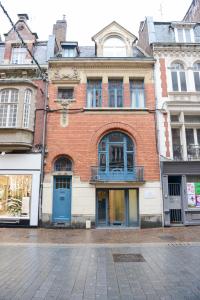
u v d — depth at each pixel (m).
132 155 15.69
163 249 8.73
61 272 6.07
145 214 14.65
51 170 15.10
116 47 17.69
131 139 15.81
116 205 15.19
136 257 7.59
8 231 13.09
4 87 15.24
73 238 11.19
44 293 4.73
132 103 16.48
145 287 5.04
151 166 15.19
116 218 15.04
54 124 15.71
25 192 14.77
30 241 10.34
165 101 15.95
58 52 18.14
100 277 5.69
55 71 16.58
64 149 15.35
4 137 14.58
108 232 13.07
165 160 15.11
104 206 15.12
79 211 14.64
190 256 7.64
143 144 15.48
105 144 15.83
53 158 15.25
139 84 16.83
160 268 6.37
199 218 14.82
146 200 14.80
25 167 14.98
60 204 15.00
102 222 14.90
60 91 16.64
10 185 14.84
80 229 14.15
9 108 15.08
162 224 14.55
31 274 5.91
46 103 15.95
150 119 15.84
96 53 17.56
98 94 16.66
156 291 4.82
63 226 14.54
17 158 15.07
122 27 17.77
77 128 15.65
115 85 16.83
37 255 7.86
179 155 15.88
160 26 18.58
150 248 8.92
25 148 14.96
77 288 5.00
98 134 15.55
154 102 16.09
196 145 16.09
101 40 17.62
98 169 15.22
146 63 16.59
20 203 14.66
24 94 15.23
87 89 16.66
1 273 5.99
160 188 14.93
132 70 16.64
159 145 15.40
